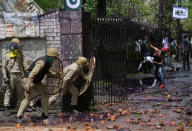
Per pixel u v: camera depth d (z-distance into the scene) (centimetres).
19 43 728
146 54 1230
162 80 1037
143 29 1609
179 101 830
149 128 572
